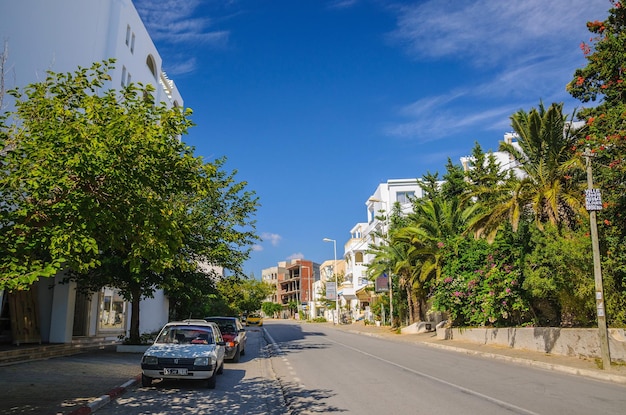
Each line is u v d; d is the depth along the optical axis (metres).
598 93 15.90
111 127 7.34
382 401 9.80
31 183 6.90
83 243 7.36
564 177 20.41
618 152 13.83
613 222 15.90
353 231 80.88
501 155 40.34
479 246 24.64
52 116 7.87
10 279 6.39
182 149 8.99
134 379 12.48
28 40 16.75
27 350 16.69
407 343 28.66
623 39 14.46
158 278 19.80
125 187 7.76
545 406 9.19
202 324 13.89
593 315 18.31
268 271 142.50
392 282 41.00
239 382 12.97
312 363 17.59
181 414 8.77
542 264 19.50
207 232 20.20
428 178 39.94
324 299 84.06
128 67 26.14
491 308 22.67
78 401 9.21
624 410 8.86
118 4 24.64
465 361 17.97
